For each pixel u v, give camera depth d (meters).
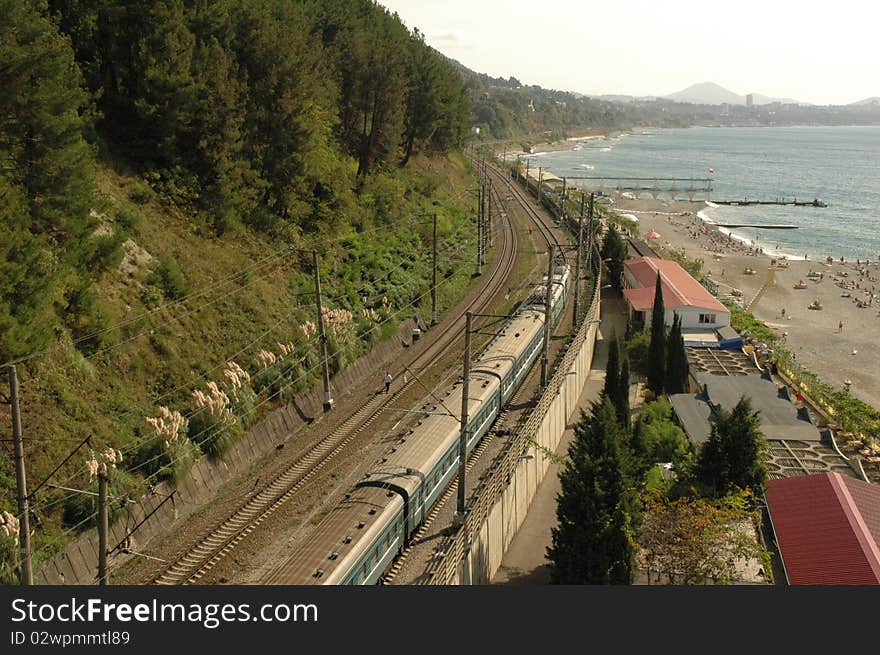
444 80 113.69
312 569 25.06
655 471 37.94
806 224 160.38
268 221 55.59
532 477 41.97
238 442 38.75
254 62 57.22
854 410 52.16
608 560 28.08
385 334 56.97
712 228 153.62
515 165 189.88
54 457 29.97
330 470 38.81
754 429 35.41
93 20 48.31
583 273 89.94
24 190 35.19
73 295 35.16
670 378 53.94
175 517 33.28
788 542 31.94
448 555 27.34
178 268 44.19
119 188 46.31
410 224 80.44
